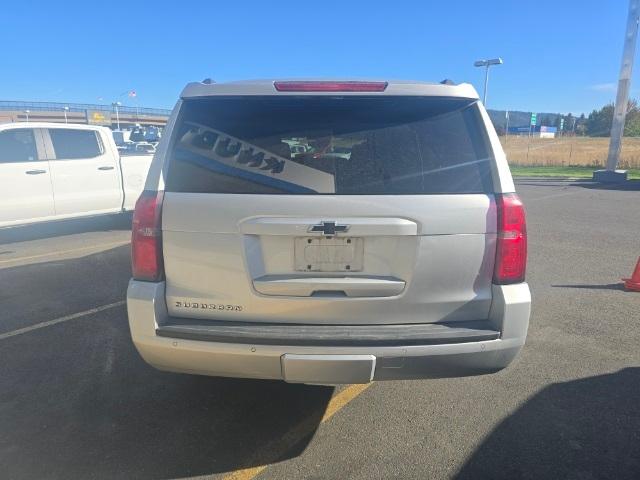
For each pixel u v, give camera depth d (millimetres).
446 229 2533
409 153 2621
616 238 9086
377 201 2506
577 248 8219
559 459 2779
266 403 3387
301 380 2541
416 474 2666
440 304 2598
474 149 2660
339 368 2473
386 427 3094
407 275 2555
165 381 3684
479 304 2621
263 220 2510
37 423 3139
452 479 2625
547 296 5645
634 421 3143
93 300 5488
